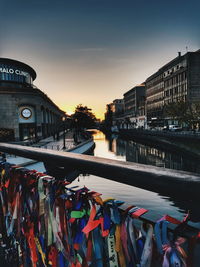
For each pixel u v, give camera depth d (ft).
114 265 2.31
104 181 55.77
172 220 1.67
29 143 107.14
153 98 277.44
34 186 3.71
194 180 1.59
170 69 226.79
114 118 522.06
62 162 3.21
